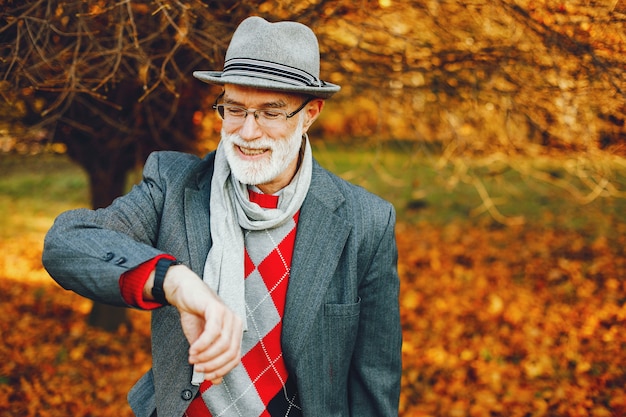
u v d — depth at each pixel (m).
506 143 4.72
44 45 3.02
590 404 4.64
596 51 3.27
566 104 3.55
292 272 1.66
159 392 1.60
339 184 1.81
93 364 5.34
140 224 1.62
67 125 4.65
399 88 4.16
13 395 4.73
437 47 3.74
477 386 4.99
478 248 9.38
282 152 1.59
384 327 1.81
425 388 4.97
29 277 8.04
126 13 3.29
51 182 13.38
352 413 1.86
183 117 4.66
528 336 6.02
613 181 5.23
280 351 1.67
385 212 1.80
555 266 8.28
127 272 1.29
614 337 5.91
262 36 1.53
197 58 3.57
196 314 1.21
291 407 1.70
